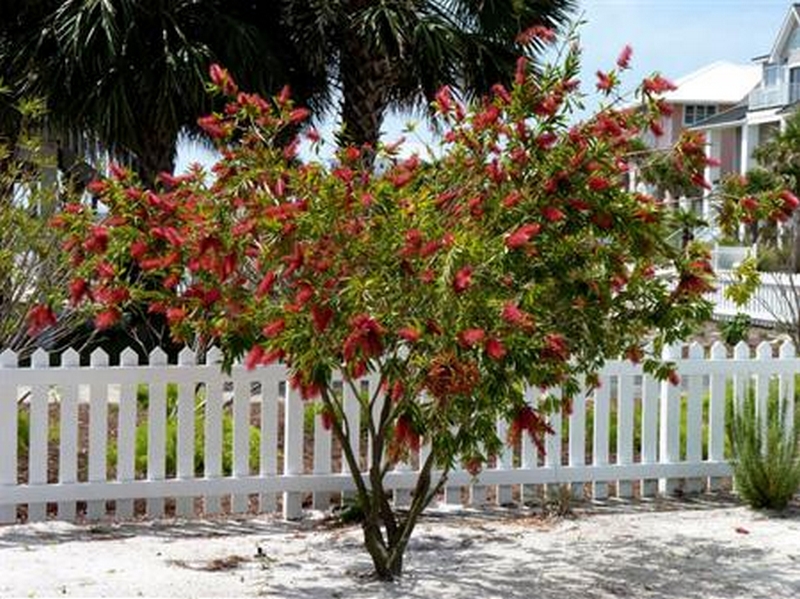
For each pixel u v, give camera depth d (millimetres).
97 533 6035
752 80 47438
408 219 4539
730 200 5445
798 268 20703
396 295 4430
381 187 4684
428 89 11953
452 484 6730
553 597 4871
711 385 7195
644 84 5152
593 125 4918
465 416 4691
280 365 6438
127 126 11242
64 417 6145
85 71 11039
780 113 34906
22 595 4723
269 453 6438
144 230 5016
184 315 5016
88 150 12039
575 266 4859
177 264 4859
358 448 6582
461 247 4277
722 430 7234
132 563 5316
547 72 4949
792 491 6641
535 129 4844
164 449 6336
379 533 5137
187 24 11461
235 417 6410
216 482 6395
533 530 6152
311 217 4500
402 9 11461
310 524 6320
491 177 4785
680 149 5332
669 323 5297
